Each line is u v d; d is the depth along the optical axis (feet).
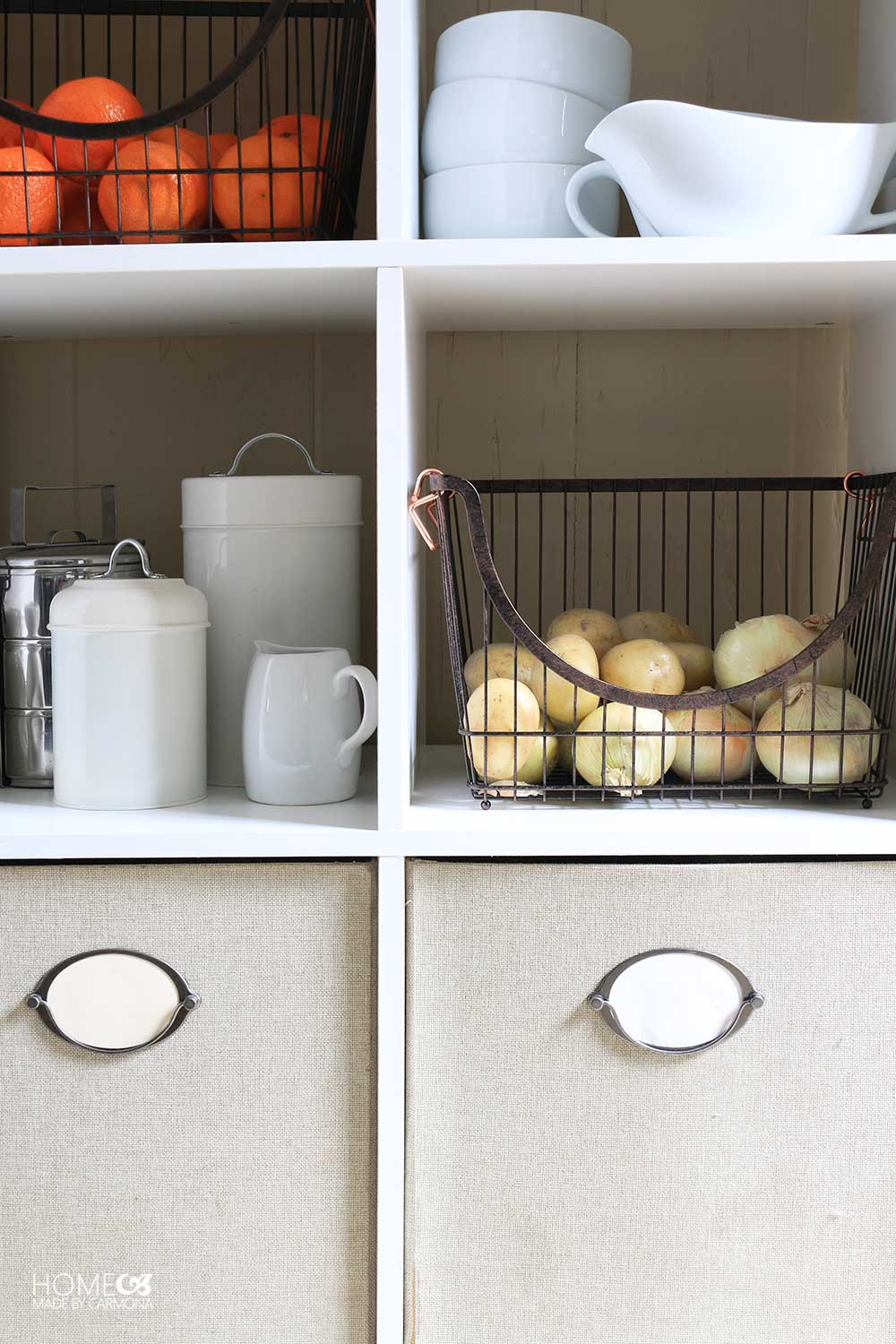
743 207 2.45
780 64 3.49
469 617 3.43
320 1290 2.49
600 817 2.55
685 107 2.36
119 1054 2.46
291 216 2.70
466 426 3.61
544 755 2.64
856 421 3.40
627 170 2.51
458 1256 2.48
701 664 2.95
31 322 3.17
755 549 3.61
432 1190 2.48
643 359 3.58
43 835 2.43
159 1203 2.48
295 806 2.72
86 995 2.45
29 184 2.60
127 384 3.59
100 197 2.67
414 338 2.86
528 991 2.45
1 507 3.61
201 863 2.47
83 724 2.66
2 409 3.59
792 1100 2.46
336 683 2.73
